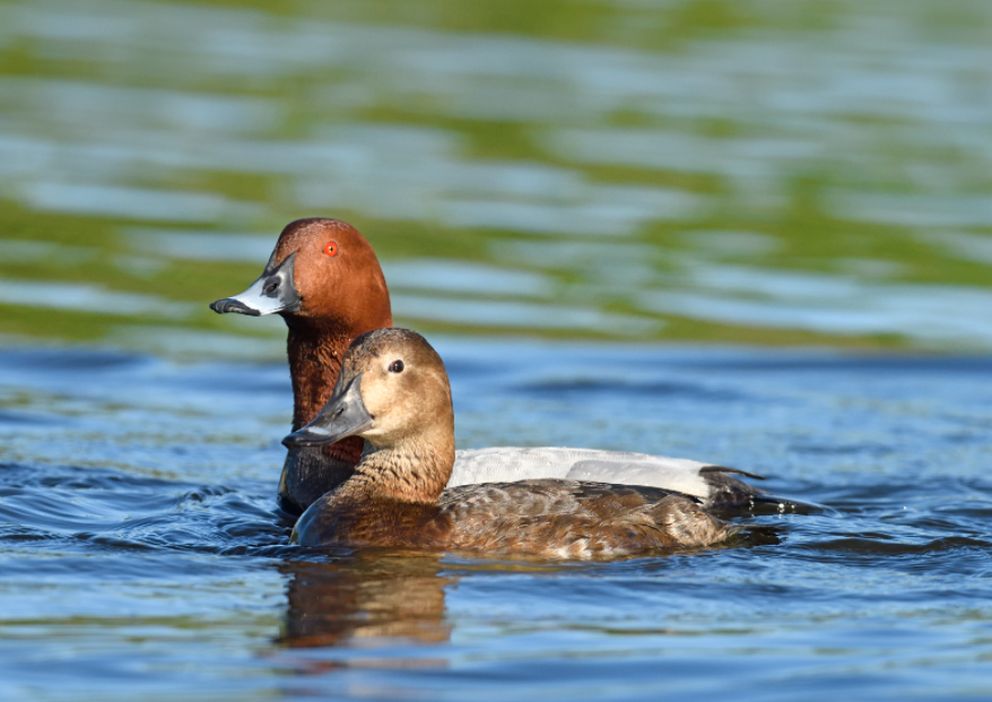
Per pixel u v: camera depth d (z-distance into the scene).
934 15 35.69
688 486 10.52
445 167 23.14
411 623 7.89
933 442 13.23
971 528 10.28
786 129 25.59
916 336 17.09
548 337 16.75
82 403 14.22
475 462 10.57
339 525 9.55
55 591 8.35
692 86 28.23
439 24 33.16
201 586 8.54
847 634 7.81
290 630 7.74
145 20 32.59
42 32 30.80
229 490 11.48
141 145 23.59
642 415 14.14
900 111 27.02
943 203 22.28
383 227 20.19
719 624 7.96
